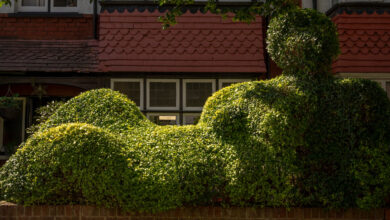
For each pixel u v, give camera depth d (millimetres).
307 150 4699
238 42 8758
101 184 4512
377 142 4652
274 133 4625
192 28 8828
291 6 5457
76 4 9562
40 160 4707
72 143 4695
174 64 8523
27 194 4633
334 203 4465
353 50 8414
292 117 4676
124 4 8891
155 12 8875
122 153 4750
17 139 9219
